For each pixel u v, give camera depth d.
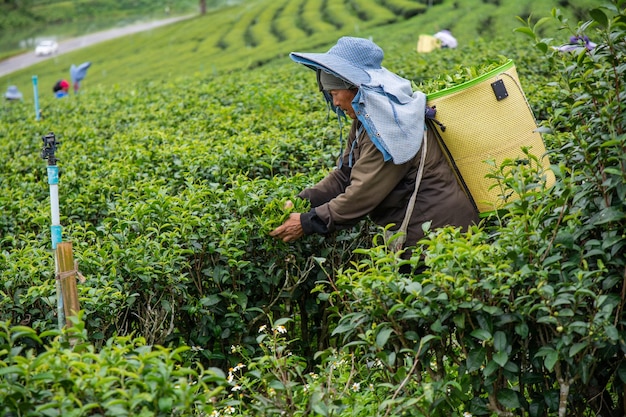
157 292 4.32
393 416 3.29
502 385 3.46
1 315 4.12
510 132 4.20
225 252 4.29
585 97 3.62
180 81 15.56
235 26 43.44
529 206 3.54
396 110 3.98
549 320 3.11
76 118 11.63
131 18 66.25
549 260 3.27
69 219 5.50
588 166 3.44
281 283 4.73
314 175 5.37
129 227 4.68
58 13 69.12
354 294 3.52
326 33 33.12
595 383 3.53
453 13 31.44
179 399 2.84
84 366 2.83
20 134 10.71
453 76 4.97
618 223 3.40
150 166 6.52
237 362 4.47
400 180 4.14
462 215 4.16
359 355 4.07
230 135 8.09
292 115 8.21
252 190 4.67
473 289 3.24
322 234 4.32
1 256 4.38
